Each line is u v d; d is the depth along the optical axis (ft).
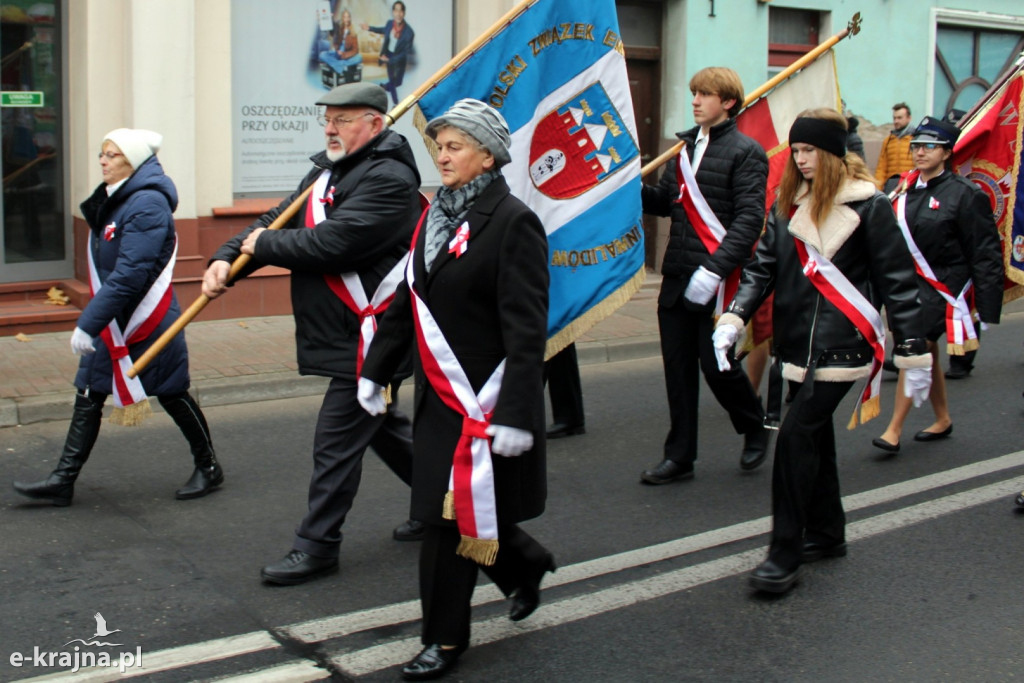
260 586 15.11
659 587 15.29
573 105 17.97
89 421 18.06
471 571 12.50
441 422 12.26
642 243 18.75
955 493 19.34
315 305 15.11
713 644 13.53
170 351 17.92
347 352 15.06
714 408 25.73
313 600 14.67
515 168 17.51
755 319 20.68
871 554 16.48
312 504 15.30
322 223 14.69
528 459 12.40
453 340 12.16
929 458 21.54
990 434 23.31
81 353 17.07
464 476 12.00
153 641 13.35
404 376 15.90
